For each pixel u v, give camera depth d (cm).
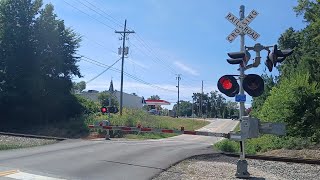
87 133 3912
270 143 2842
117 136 3969
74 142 2550
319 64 3806
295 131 3000
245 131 1327
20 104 4778
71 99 5003
